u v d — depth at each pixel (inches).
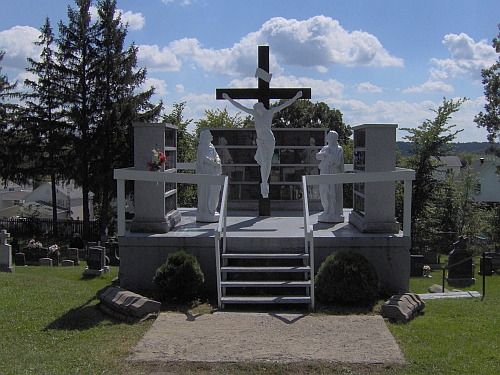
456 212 1189.1
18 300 381.1
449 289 544.7
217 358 270.4
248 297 371.9
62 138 1178.6
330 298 369.7
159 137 435.5
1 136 1208.2
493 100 1304.1
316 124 2116.1
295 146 624.7
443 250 1053.2
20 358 272.8
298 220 521.3
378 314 350.6
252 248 421.7
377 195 428.5
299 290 389.1
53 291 414.0
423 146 1085.8
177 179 406.9
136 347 285.6
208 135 500.4
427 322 333.1
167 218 451.2
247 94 533.3
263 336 303.0
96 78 1199.6
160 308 363.6
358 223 449.7
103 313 354.0
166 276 377.1
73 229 1269.7
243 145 625.9
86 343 295.1
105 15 1195.9
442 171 1128.2
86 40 1197.7
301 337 301.1
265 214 551.8
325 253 415.8
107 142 1168.8
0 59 1346.0
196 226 474.0
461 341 295.4
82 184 1220.5
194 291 379.9
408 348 284.0
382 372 255.9
